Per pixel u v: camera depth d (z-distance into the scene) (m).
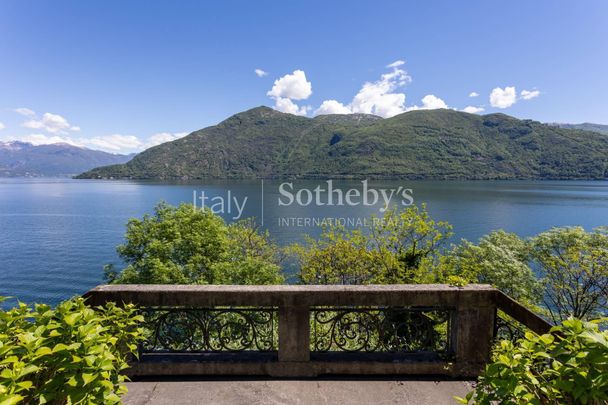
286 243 44.12
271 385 3.20
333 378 3.32
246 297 3.35
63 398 1.71
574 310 19.88
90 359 1.61
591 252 19.05
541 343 1.75
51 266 43.72
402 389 3.14
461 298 3.37
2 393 1.38
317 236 47.91
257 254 21.17
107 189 184.50
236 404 2.91
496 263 18.50
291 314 3.35
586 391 1.46
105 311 2.59
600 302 19.11
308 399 2.99
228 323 3.54
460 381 3.28
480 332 3.38
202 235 15.48
